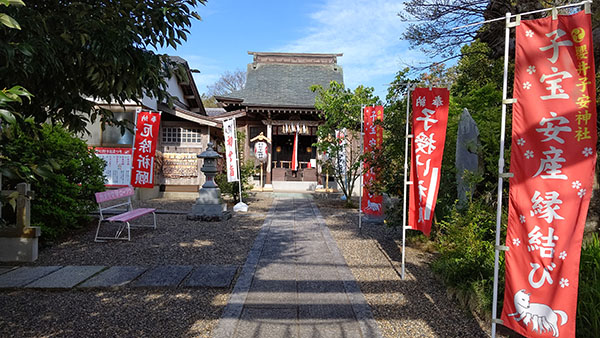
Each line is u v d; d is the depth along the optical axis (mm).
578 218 2283
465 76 12852
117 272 4359
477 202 5031
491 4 6594
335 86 11438
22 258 4781
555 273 2344
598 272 3254
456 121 6969
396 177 6156
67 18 2324
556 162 2363
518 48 2506
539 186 2416
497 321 2641
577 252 2270
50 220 5934
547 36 2400
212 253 5371
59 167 2271
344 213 10102
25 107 2568
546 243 2381
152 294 3770
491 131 6148
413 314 3375
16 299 3594
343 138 11453
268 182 16125
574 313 2270
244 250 5594
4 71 2105
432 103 4133
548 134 2389
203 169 8492
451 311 3447
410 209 4398
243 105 15406
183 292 3838
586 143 2285
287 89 17922
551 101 2383
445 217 5195
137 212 6676
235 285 4020
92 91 2830
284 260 5094
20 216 4793
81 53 2457
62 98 2590
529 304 2438
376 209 8148
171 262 4863
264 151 15328
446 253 4516
